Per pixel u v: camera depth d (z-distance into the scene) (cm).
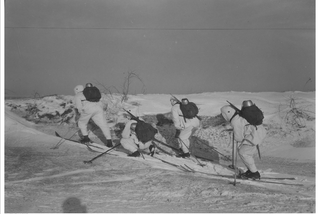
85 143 1284
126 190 841
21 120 1636
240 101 1855
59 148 1202
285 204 728
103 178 930
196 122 1248
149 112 1719
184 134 1240
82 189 847
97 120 1286
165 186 864
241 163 1235
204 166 1117
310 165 1164
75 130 1572
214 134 1509
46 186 868
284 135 1459
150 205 731
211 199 773
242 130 970
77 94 1280
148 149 1212
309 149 1330
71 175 952
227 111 991
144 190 840
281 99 1844
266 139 1452
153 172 980
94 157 1109
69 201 761
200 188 849
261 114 963
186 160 1195
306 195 803
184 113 1229
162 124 1603
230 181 920
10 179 920
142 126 1131
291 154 1305
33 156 1111
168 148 1369
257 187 865
